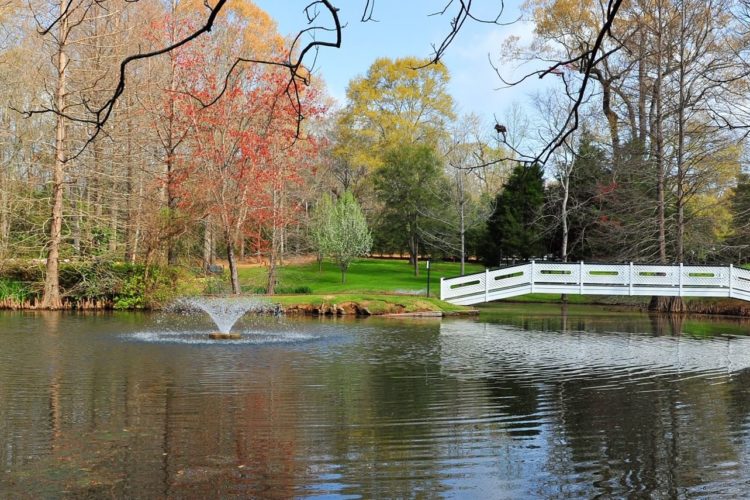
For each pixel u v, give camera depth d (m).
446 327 21.09
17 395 9.59
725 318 26.33
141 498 5.61
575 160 34.66
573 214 37.53
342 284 36.72
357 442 7.36
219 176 27.31
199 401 9.31
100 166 27.67
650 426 8.30
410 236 41.84
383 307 25.78
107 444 7.14
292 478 6.17
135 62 27.50
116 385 10.41
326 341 16.73
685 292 26.95
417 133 49.81
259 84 28.77
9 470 6.28
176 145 28.44
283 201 32.19
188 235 28.77
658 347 16.34
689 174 29.55
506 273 27.97
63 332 17.80
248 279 33.81
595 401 9.73
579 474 6.45
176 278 27.16
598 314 27.55
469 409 9.06
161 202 28.30
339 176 52.91
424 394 10.01
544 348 15.84
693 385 11.08
